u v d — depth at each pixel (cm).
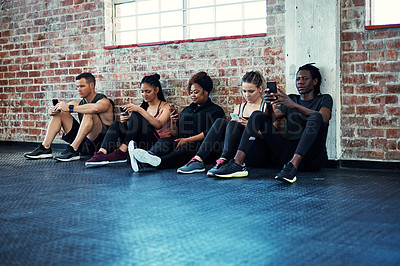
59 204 268
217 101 486
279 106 422
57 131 520
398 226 209
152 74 526
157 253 173
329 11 410
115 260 166
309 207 251
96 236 198
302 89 399
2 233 204
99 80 568
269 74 455
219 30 499
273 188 312
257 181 343
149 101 471
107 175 384
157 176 376
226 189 311
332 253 170
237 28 487
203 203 266
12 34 641
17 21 635
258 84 408
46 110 620
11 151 586
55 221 226
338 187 314
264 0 470
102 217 234
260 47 458
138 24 557
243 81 410
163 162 416
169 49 513
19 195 297
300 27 425
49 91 614
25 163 468
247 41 465
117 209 253
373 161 407
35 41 621
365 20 406
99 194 298
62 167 437
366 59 407
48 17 607
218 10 498
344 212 238
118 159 450
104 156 441
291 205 257
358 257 165
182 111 459
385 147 403
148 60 529
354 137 416
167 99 518
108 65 560
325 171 395
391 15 405
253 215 234
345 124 419
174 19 529
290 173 330
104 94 565
